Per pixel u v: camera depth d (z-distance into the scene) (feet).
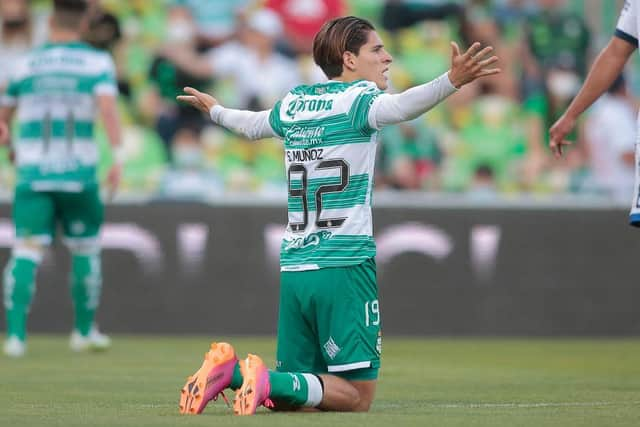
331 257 48.75
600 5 159.84
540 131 155.94
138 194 144.66
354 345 48.62
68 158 95.76
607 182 151.02
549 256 130.62
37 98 95.40
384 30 160.25
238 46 153.99
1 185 140.97
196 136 148.05
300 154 50.44
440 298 128.77
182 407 45.62
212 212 125.49
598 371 84.12
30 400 57.93
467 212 129.29
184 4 153.48
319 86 51.21
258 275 126.00
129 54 150.00
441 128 152.97
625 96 153.89
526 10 159.94
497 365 89.81
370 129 49.08
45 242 96.68
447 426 43.52
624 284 131.64
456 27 160.66
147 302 124.67
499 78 156.97
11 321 95.45
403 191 149.79
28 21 150.71
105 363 87.04
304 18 156.35
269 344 113.39
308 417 45.60
